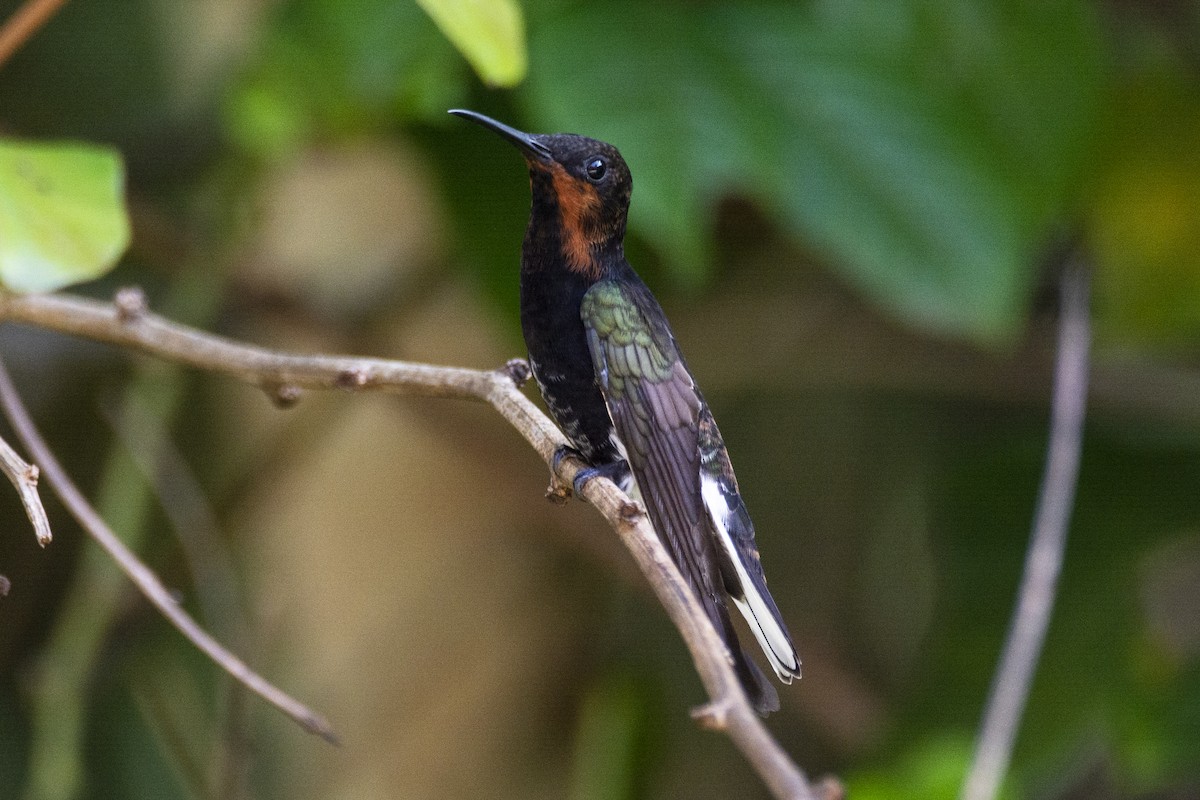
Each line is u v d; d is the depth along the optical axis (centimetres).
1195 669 971
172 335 603
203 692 984
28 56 1065
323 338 1032
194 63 1078
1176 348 1058
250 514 1000
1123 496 1018
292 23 839
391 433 1003
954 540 1013
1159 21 1020
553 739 1007
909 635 1085
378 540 1000
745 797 1055
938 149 828
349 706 984
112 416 885
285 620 981
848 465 1102
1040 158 852
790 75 820
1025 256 829
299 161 990
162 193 1081
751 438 1095
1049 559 660
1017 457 1023
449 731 991
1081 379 717
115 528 871
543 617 1012
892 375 1059
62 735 827
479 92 884
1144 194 1006
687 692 1061
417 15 825
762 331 1040
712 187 797
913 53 840
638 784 988
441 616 999
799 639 1053
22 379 1030
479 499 1001
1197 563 1057
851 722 1030
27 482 468
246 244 989
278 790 961
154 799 984
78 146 588
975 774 605
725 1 827
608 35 804
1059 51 849
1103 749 1099
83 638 843
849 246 810
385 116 855
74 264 554
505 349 1032
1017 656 634
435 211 937
